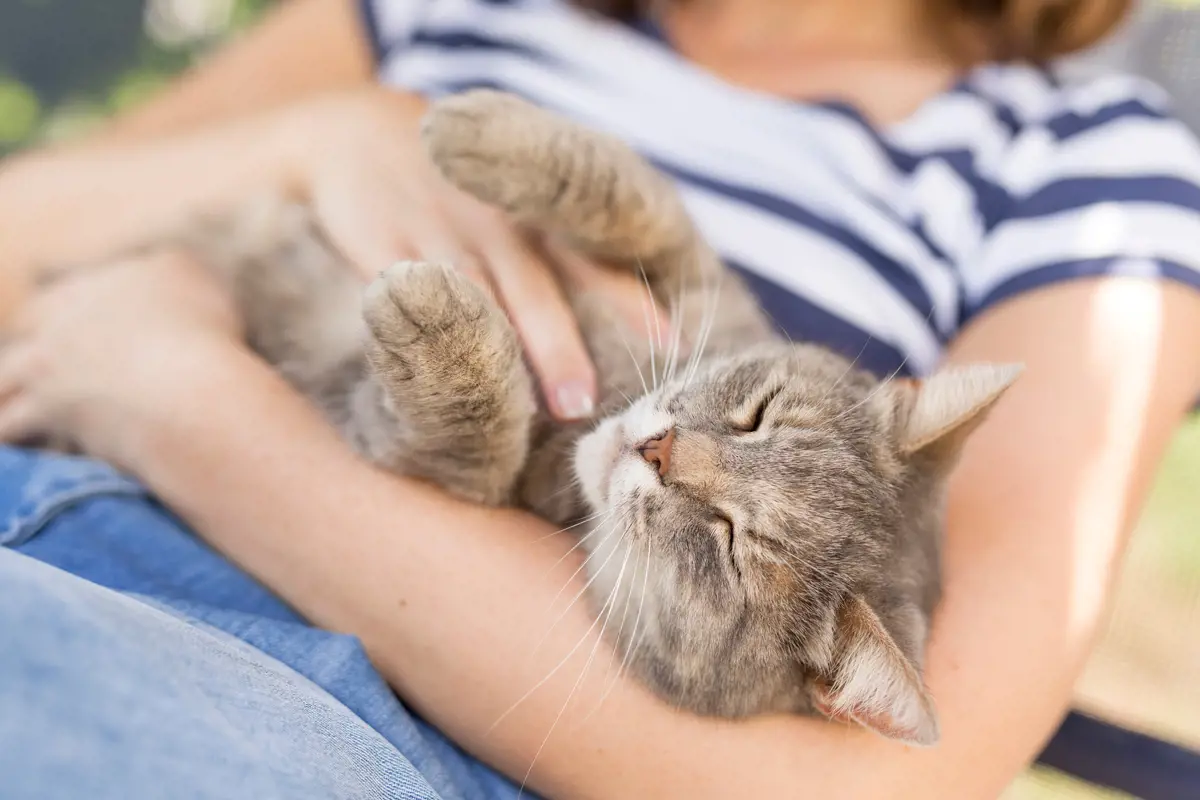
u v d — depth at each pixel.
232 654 0.43
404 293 0.48
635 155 0.56
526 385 0.51
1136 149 0.60
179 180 0.59
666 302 0.56
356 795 0.41
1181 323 0.56
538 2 0.67
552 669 0.48
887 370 0.59
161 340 0.53
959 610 0.50
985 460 0.53
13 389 0.54
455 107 0.52
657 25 0.66
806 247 0.60
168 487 0.50
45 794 0.37
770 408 0.53
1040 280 0.58
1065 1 0.67
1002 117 0.64
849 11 0.68
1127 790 0.54
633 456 0.52
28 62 0.98
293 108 0.62
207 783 0.39
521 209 0.53
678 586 0.51
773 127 0.63
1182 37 0.72
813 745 0.47
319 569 0.49
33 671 0.38
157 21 1.03
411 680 0.48
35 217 0.59
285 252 0.57
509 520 0.51
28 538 0.47
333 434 0.51
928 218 0.61
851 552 0.50
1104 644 0.72
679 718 0.48
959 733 0.48
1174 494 0.84
